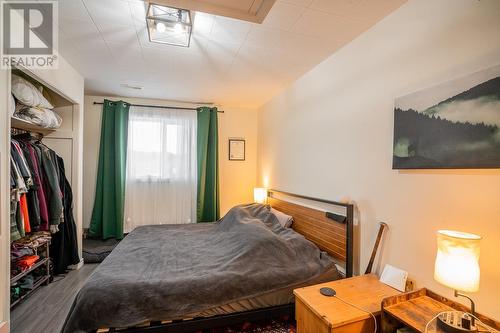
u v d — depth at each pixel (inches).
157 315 60.6
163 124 155.3
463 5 50.4
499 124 43.9
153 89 136.8
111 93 144.6
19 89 85.2
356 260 78.0
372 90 73.3
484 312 46.6
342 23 72.4
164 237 107.3
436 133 54.4
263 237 84.7
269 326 75.1
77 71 111.7
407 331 48.2
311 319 56.1
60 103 113.6
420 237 58.7
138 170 151.3
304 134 111.0
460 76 50.3
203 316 65.4
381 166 69.8
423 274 57.8
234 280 68.9
